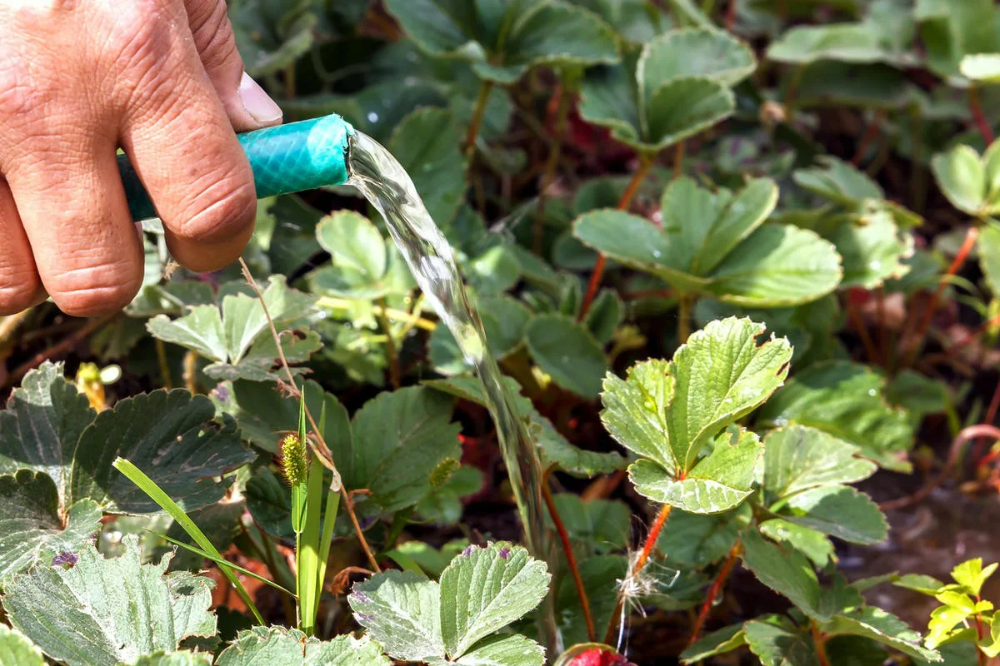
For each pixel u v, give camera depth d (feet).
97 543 1.82
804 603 1.75
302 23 2.64
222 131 1.59
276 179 1.64
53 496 1.71
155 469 1.73
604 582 1.89
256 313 1.91
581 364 2.24
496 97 3.01
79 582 1.60
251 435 1.82
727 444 1.66
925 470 2.50
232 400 1.87
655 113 2.47
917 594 2.15
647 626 2.06
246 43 2.65
